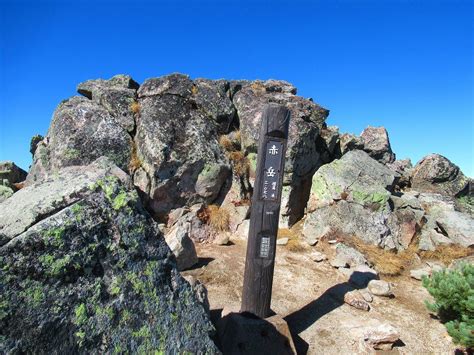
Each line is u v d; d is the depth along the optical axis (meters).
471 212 14.70
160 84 13.57
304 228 12.00
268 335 6.12
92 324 3.62
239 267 9.59
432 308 7.47
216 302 7.83
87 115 12.35
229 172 12.76
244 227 11.84
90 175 4.80
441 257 11.48
